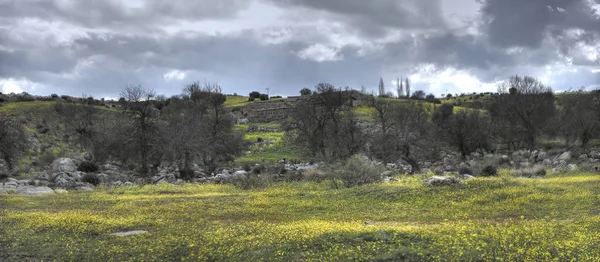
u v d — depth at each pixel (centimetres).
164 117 8344
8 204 2930
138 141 6228
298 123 8412
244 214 2439
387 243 1531
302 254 1439
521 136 7981
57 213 2498
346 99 9319
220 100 9450
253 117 12619
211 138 6875
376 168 3809
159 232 1900
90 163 6206
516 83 8212
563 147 7419
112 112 10831
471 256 1352
